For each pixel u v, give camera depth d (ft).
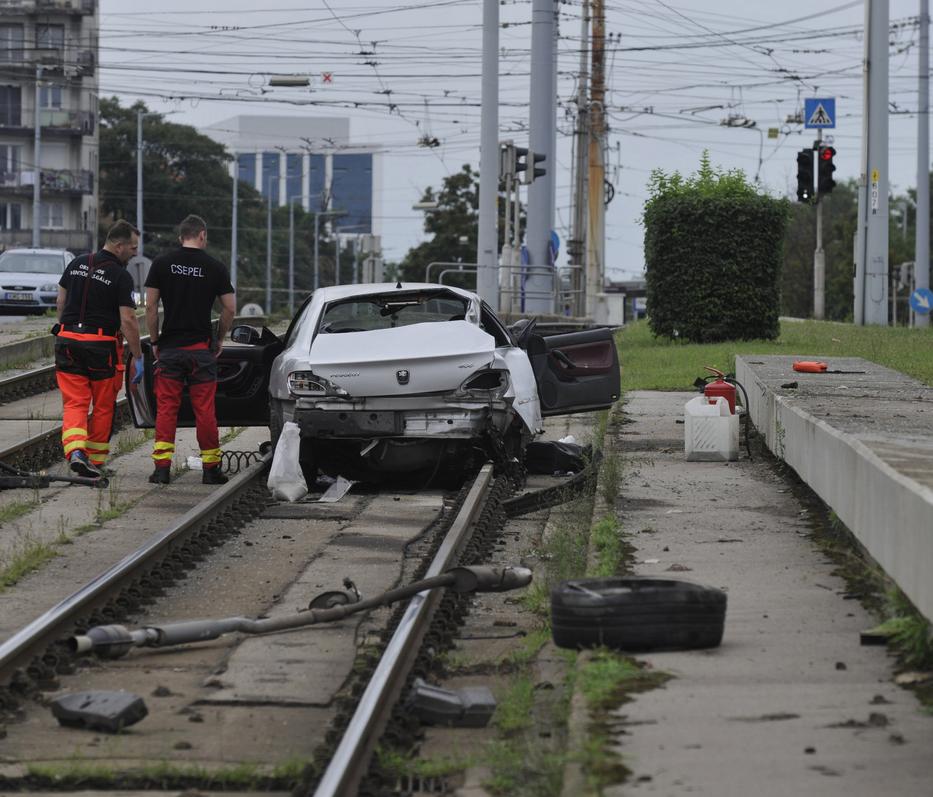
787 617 62.69
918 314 399.65
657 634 57.11
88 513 98.17
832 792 41.27
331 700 55.01
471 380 102.27
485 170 244.22
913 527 55.88
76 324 110.42
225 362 116.16
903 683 52.37
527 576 70.49
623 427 133.18
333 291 113.91
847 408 99.50
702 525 84.53
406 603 68.23
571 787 42.14
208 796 45.24
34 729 51.60
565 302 388.78
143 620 68.18
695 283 237.66
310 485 108.88
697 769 43.24
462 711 51.34
